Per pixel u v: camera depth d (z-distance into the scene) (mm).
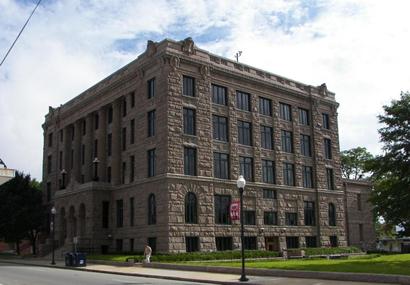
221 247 49562
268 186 55438
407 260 34500
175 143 47344
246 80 55750
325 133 65062
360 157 92000
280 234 55531
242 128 54781
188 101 49188
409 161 36719
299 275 26906
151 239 47719
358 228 70188
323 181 62969
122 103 56344
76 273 33219
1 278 27781
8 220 64750
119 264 40969
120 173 54906
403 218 36844
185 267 35031
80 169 63844
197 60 50438
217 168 51156
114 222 53781
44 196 71562
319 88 65625
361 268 27641
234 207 27812
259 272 29078
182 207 46656
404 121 37344
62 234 59812
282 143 59219
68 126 67812
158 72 49125
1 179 18047
